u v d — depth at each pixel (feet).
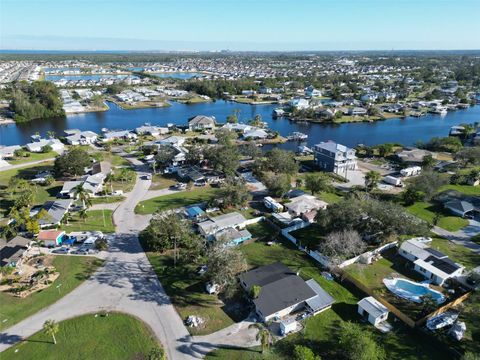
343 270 200.64
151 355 135.85
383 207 232.12
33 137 489.26
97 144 484.33
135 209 284.00
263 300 171.12
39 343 153.58
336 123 642.22
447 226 262.67
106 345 152.25
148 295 184.44
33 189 312.29
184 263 212.23
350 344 139.13
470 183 347.77
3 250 212.43
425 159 389.39
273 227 257.14
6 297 181.88
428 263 204.23
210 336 157.07
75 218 267.39
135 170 377.30
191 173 353.10
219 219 253.44
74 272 202.59
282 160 354.54
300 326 162.61
